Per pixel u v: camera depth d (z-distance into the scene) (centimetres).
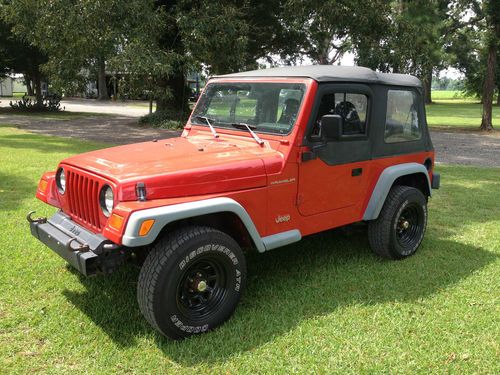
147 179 322
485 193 823
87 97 5400
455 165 1144
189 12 1484
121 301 392
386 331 355
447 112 3838
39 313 370
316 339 343
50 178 416
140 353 323
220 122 454
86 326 354
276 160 382
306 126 391
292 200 396
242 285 362
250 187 366
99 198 335
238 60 1510
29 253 485
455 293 419
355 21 1402
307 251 513
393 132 480
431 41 1670
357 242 544
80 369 306
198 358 318
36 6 1282
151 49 1248
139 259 365
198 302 348
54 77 1408
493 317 378
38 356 318
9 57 2888
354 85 429
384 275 455
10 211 625
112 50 1234
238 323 359
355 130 440
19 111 3036
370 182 462
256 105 424
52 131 1822
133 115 2909
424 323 367
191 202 330
